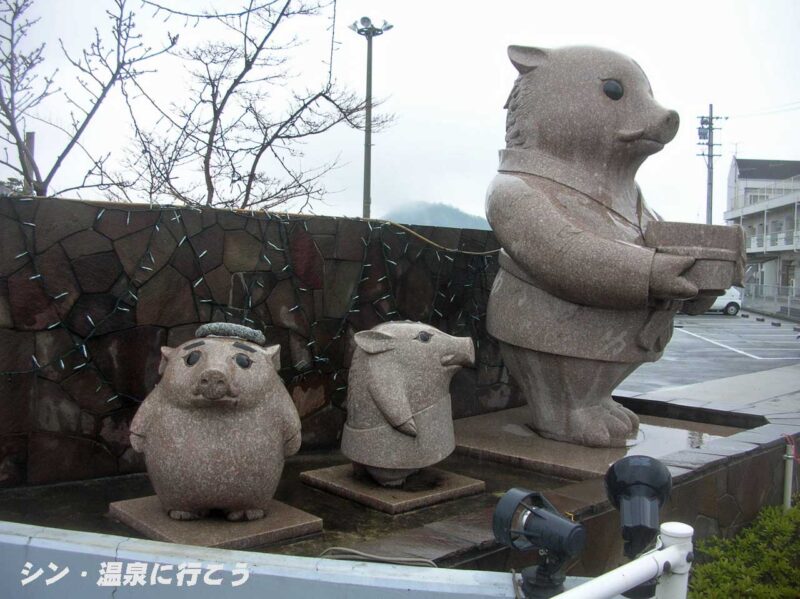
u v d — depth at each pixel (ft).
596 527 11.37
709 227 14.40
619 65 15.40
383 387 12.39
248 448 10.13
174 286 14.15
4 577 8.04
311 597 7.44
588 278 14.10
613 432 15.75
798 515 14.74
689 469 13.17
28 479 12.72
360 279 17.07
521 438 16.52
